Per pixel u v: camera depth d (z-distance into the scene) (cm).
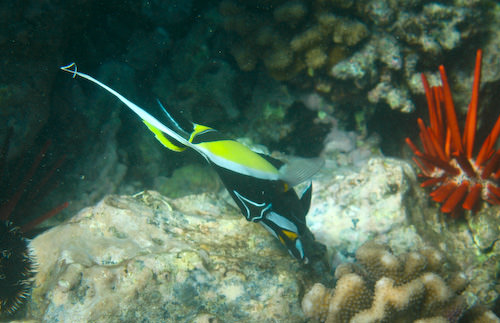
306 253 42
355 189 48
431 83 55
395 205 46
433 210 50
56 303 38
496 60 55
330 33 53
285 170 37
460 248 49
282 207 38
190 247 41
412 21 52
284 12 53
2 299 40
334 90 57
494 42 55
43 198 53
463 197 50
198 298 39
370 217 46
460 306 38
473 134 51
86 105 58
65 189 56
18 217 49
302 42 53
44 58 53
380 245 40
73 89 58
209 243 42
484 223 49
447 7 53
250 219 39
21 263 41
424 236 47
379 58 53
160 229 42
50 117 57
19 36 51
